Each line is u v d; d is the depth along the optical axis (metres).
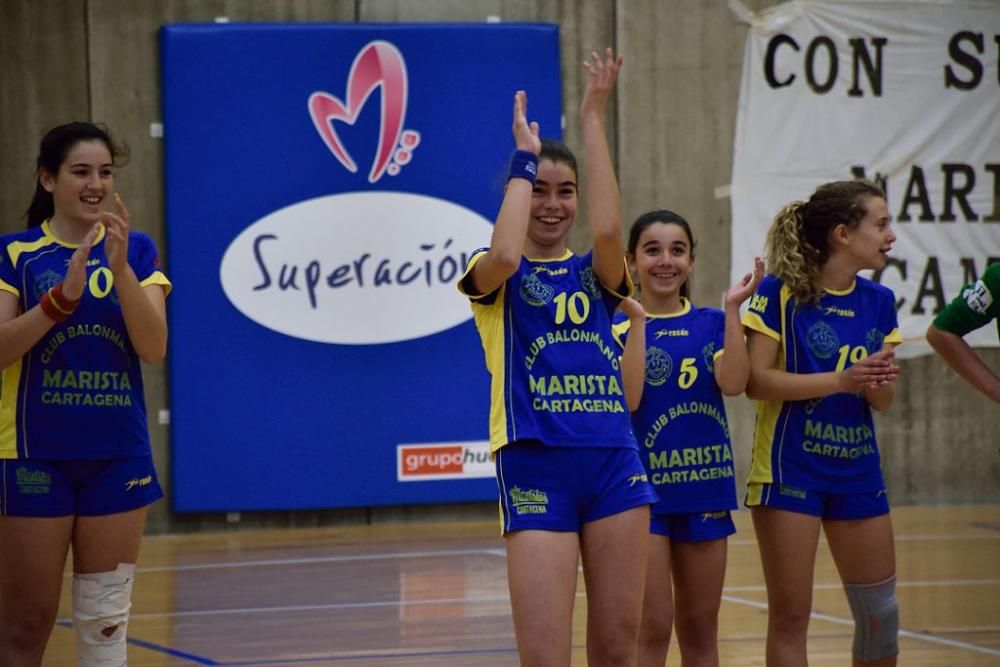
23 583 10.61
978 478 33.41
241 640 17.72
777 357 12.44
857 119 32.97
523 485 9.30
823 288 12.55
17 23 29.78
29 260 10.88
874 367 11.45
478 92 30.94
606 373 9.59
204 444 30.02
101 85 30.11
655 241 13.09
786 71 32.69
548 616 9.09
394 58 30.58
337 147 30.44
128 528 10.90
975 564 23.88
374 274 30.58
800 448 12.13
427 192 30.77
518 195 9.34
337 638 17.70
